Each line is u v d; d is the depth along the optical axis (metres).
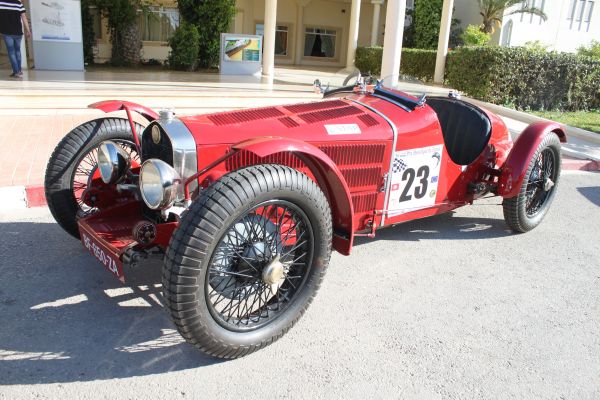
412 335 3.18
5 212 4.71
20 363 2.70
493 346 3.12
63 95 9.02
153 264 3.84
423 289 3.77
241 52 15.00
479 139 4.55
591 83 12.72
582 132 9.78
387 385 2.71
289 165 3.33
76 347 2.86
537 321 3.43
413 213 4.16
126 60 16.20
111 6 15.49
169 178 2.73
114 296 3.39
